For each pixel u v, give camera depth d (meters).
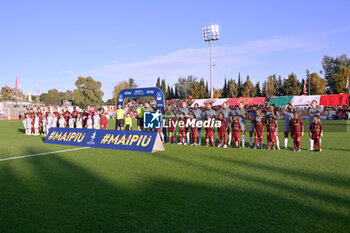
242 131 9.97
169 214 3.36
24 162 6.98
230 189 4.41
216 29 38.31
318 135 8.58
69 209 3.57
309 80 60.28
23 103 58.84
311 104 8.85
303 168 6.02
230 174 5.47
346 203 3.72
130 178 5.18
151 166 6.35
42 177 5.32
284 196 4.04
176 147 9.97
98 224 3.09
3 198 4.05
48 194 4.23
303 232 2.84
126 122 13.34
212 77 36.16
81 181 4.99
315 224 3.04
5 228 3.01
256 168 6.05
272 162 6.78
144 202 3.82
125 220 3.19
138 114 12.79
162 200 3.89
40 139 13.30
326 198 3.94
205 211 3.45
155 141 8.73
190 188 4.49
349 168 6.00
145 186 4.62
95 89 83.00
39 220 3.23
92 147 9.98
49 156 7.95
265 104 39.31
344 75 60.38
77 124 14.55
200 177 5.23
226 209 3.52
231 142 11.54
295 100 37.44
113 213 3.42
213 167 6.20
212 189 4.42
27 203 3.83
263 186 4.57
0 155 8.20
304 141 11.75
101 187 4.58
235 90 71.00
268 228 2.94
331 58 69.69
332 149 9.09
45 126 15.75
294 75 60.53
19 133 17.33
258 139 9.95
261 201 3.82
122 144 9.35
